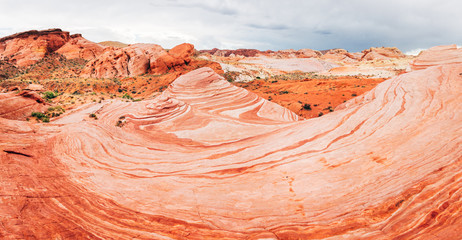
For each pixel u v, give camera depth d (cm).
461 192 414
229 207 545
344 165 641
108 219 500
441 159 528
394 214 431
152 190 631
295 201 541
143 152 917
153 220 504
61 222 461
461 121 650
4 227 397
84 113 3519
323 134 849
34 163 659
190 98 1872
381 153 641
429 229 376
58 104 4641
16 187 516
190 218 510
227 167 751
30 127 881
